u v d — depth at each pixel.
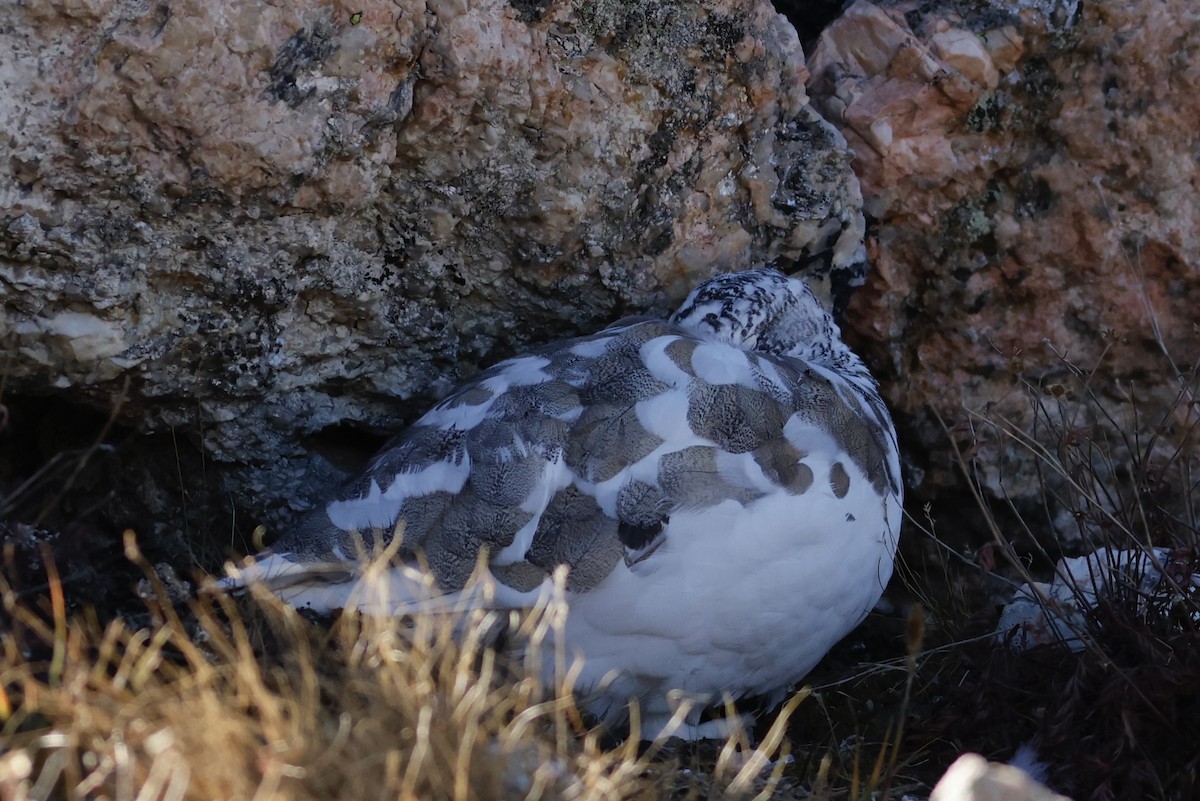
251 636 7.88
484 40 9.26
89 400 9.39
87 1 8.14
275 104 8.68
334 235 9.42
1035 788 6.20
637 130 10.13
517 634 8.13
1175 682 8.00
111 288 8.74
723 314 9.80
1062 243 11.23
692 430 8.28
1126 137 10.96
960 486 11.77
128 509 10.33
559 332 10.70
